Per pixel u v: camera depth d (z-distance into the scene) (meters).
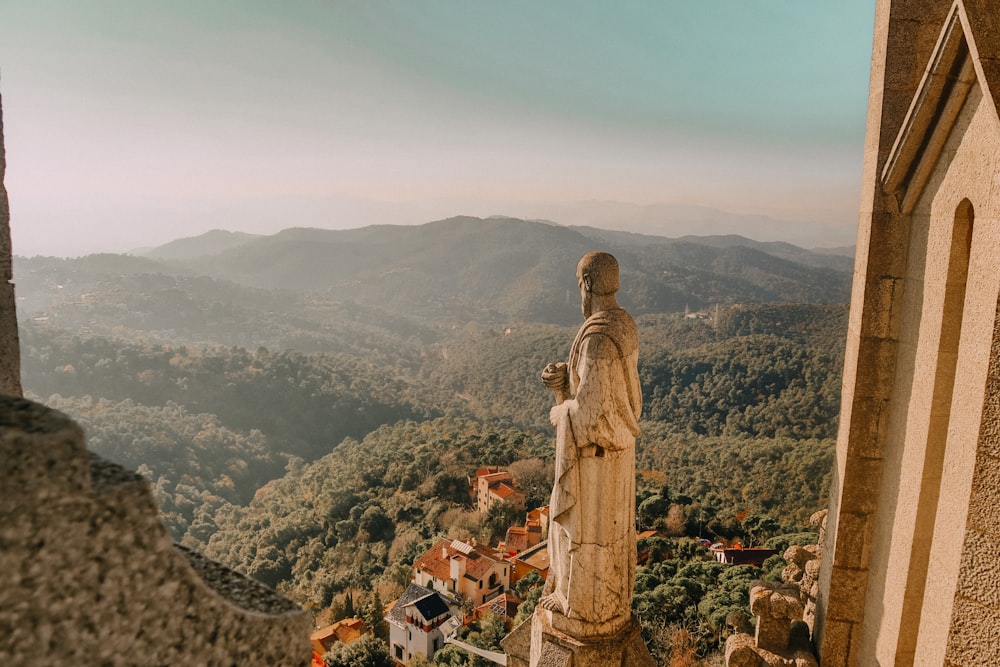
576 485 5.61
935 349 4.53
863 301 5.01
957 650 3.22
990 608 3.08
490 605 37.75
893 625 4.87
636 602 20.66
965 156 4.23
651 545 33.03
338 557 55.72
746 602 18.91
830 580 5.32
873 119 5.00
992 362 3.03
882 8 4.91
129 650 1.78
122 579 1.76
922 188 4.69
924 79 4.39
